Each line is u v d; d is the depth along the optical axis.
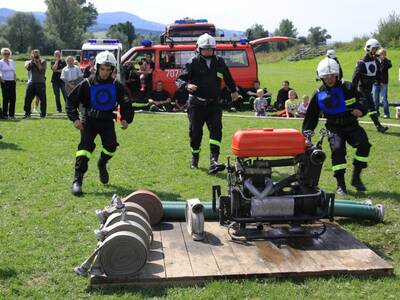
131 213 5.30
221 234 5.85
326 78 7.16
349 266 5.02
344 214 6.36
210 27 22.16
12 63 15.38
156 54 18.95
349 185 8.08
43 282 4.90
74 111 7.52
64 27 98.25
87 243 5.79
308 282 4.83
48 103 21.02
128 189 7.91
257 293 4.64
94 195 7.60
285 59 59.88
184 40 19.98
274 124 14.43
